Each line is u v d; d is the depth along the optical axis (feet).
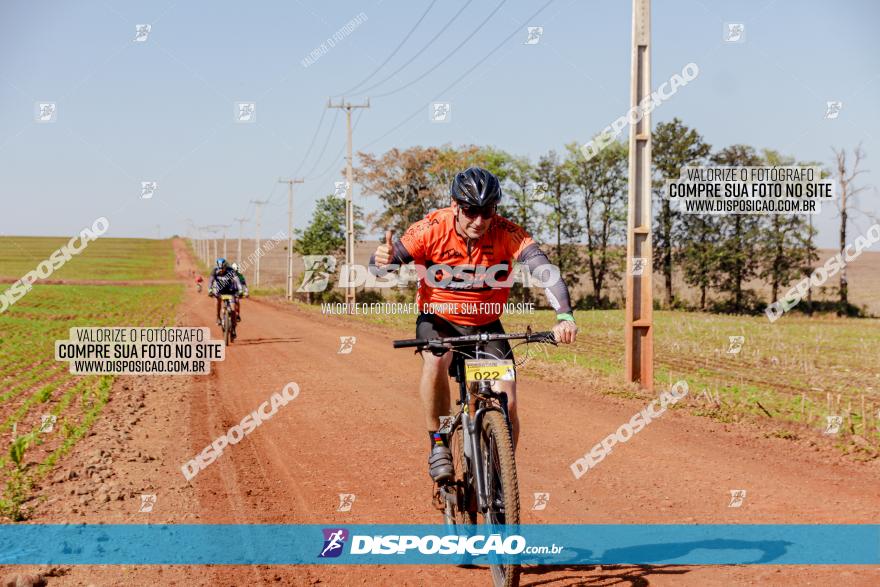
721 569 14.24
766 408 32.48
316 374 44.39
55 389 39.55
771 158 155.74
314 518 17.99
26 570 14.44
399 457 24.27
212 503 19.20
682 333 81.82
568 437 26.96
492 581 14.11
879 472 21.65
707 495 19.43
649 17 38.19
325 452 25.03
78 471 21.98
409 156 186.60
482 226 13.74
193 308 125.18
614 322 98.48
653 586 13.50
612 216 178.60
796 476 21.29
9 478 21.16
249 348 59.67
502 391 13.83
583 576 14.10
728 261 162.91
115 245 544.21
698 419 30.30
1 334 75.10
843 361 55.77
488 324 15.03
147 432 28.14
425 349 13.58
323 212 193.67
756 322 106.83
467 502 14.60
